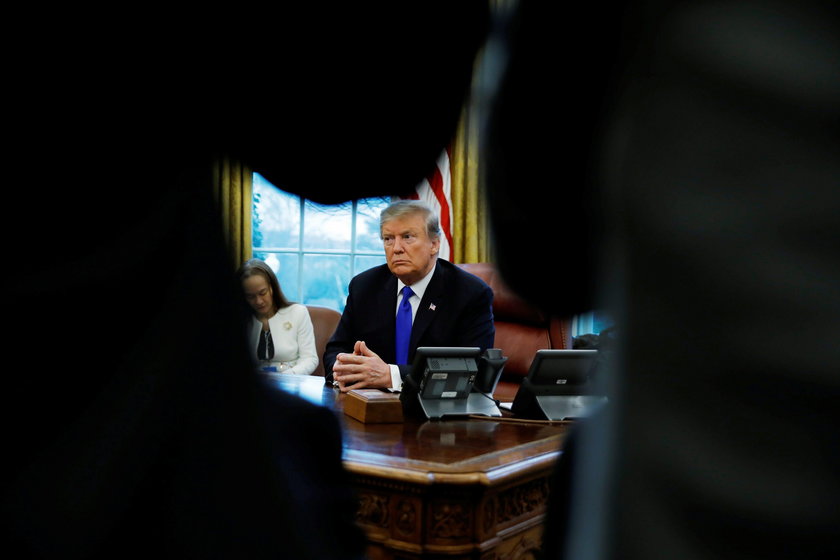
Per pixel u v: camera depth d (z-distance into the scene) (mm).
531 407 2207
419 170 377
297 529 341
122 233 319
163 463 312
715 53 359
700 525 350
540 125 469
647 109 383
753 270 343
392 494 1457
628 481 375
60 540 290
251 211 4488
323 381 3076
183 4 325
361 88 351
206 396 327
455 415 2184
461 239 4316
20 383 300
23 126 310
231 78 335
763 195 345
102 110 319
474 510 1434
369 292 3057
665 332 365
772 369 338
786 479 335
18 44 310
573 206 479
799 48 346
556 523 551
